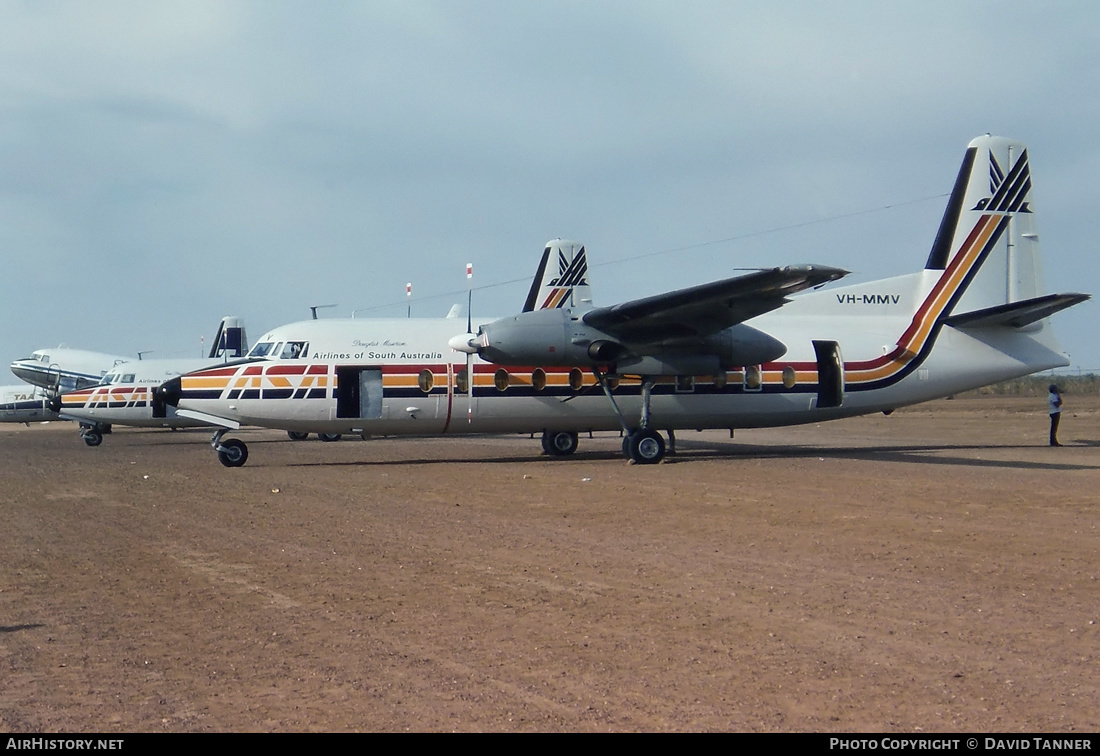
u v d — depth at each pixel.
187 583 9.34
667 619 7.95
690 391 23.00
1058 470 19.75
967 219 24.38
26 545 11.45
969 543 11.20
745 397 23.28
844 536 11.76
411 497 15.84
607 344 21.22
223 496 16.20
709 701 5.98
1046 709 5.76
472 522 13.09
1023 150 24.73
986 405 70.12
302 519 13.43
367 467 21.75
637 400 22.94
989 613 8.01
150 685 6.28
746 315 20.91
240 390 21.69
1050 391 28.03
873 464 21.42
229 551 10.99
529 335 20.98
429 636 7.48
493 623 7.86
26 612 8.20
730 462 22.14
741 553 10.74
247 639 7.38
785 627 7.67
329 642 7.31
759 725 5.56
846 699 5.98
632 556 10.62
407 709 5.85
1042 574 9.49
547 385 22.53
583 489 16.80
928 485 16.92
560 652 7.05
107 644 7.23
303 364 21.95
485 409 22.38
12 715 5.71
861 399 23.92
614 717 5.71
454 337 22.17
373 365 22.06
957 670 6.53
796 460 22.69
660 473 19.59
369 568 10.02
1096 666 6.59
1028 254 24.75
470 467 21.44
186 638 7.40
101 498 16.14
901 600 8.48
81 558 10.61
